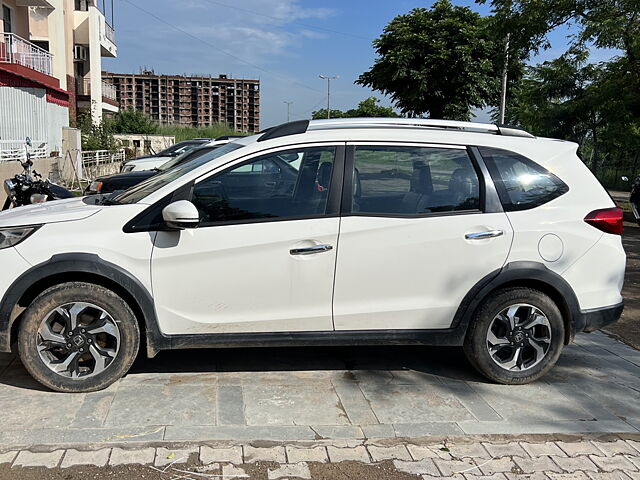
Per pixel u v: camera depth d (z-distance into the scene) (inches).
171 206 148.9
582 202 170.6
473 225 163.5
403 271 161.6
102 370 154.6
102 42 1412.4
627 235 460.8
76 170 816.9
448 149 168.6
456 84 1163.9
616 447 139.5
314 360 187.2
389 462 130.0
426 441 139.2
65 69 1154.0
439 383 172.7
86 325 152.8
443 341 167.2
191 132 1952.5
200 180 157.6
